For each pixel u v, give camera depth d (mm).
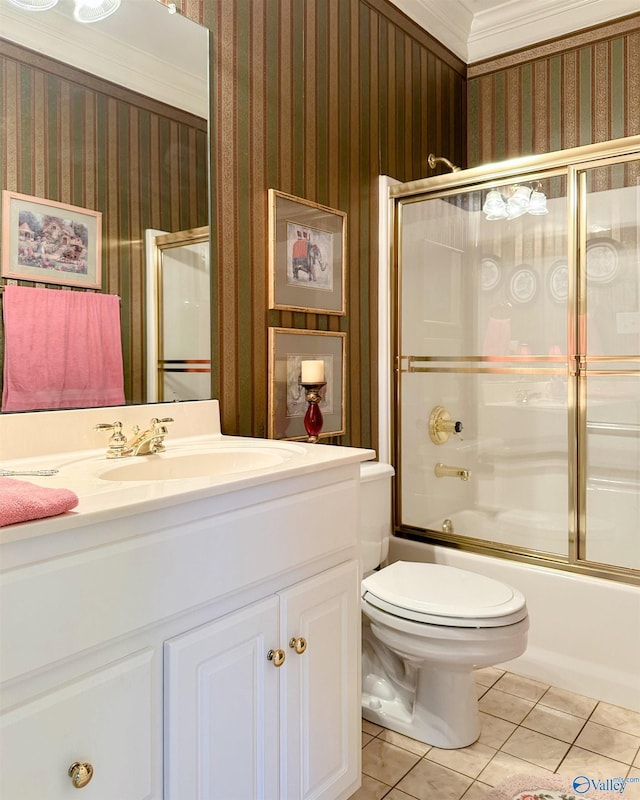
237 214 1866
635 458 2156
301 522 1282
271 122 1985
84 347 1491
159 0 1638
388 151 2545
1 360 1343
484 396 2490
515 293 2391
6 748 799
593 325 2238
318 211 2172
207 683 1079
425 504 2559
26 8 1366
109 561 913
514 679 2133
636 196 2078
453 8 2801
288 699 1257
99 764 913
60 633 852
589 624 2027
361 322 2408
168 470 1454
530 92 2883
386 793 1529
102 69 1513
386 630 1688
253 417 1929
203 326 1771
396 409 2533
